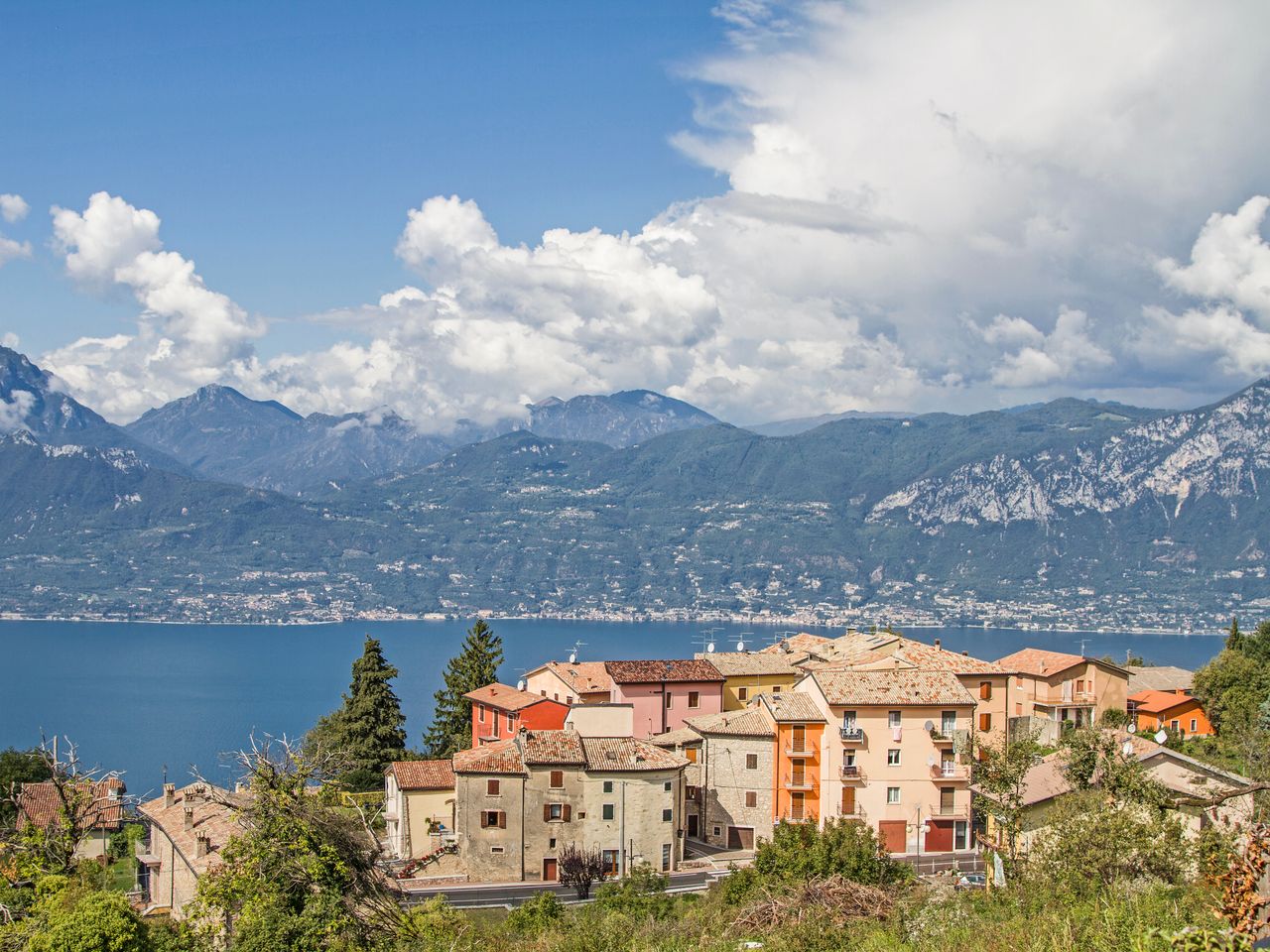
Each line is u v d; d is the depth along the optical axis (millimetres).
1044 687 107500
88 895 46719
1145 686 126312
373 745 118000
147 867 76125
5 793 85812
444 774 89812
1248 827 48250
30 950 44562
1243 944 24656
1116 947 33750
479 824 85250
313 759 46844
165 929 47438
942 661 108750
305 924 42438
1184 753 98625
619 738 90875
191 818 71000
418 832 88000
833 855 61125
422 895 79750
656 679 108250
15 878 59938
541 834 85688
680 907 67250
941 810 91938
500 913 75000
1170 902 40438
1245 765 81125
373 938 44094
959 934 41188
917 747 92625
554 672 115125
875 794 91938
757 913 50625
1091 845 47594
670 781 87375
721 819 92938
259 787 44500
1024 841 62281
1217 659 118875
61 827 64875
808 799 91938
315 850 43875
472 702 117500
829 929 46375
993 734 101500
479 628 132625
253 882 43812
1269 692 108625
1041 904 45062
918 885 59844
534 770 86000
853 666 107688
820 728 92562
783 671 114125
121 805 84438
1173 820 49438
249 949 42062
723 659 116125
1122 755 58906
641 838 86375
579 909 69938
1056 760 71750
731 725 93812
